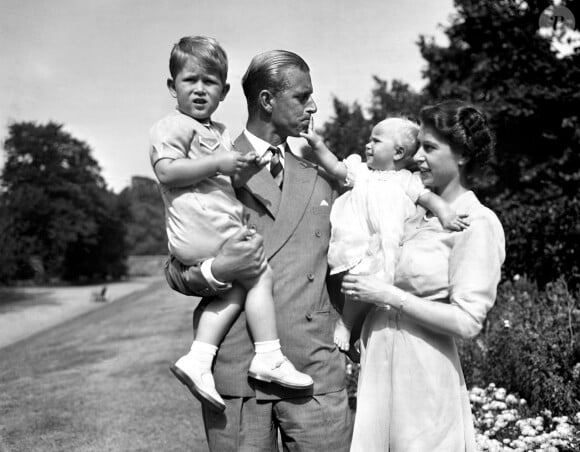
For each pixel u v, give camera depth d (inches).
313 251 101.5
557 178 468.1
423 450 88.1
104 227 2343.8
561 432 137.5
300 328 98.7
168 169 91.8
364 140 649.6
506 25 526.3
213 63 96.8
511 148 501.4
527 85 498.6
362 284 89.9
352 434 102.9
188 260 94.8
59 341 589.6
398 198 95.3
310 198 103.3
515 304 234.5
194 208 93.5
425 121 92.1
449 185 93.0
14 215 1868.8
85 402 294.5
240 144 105.8
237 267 91.6
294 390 97.4
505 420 158.4
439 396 89.4
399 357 91.1
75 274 2281.0
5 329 880.3
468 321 85.4
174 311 770.8
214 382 98.5
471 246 87.5
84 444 226.7
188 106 97.0
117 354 449.4
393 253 92.0
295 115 101.3
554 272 287.7
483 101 531.5
